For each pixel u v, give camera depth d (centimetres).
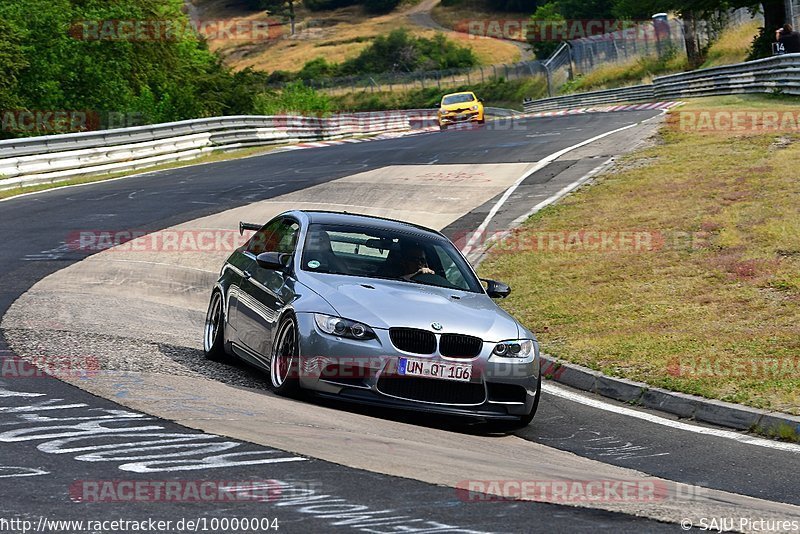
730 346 3731
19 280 4728
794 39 12250
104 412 2284
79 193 8662
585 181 7706
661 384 3322
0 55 13725
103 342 3328
